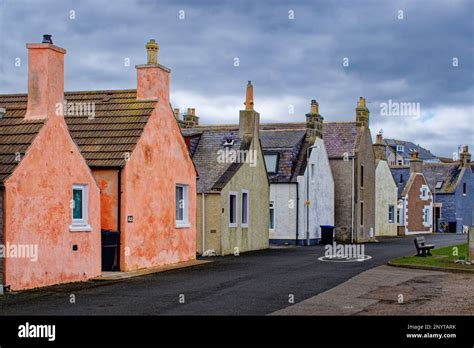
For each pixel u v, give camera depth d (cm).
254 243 3447
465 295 1614
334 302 1493
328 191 4450
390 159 9450
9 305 1420
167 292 1634
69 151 1831
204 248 3011
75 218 1889
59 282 1784
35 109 1773
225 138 3444
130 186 2147
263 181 3594
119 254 2127
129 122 2253
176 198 2550
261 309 1386
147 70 2325
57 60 1806
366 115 4850
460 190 7412
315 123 4278
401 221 6356
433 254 2895
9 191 1598
